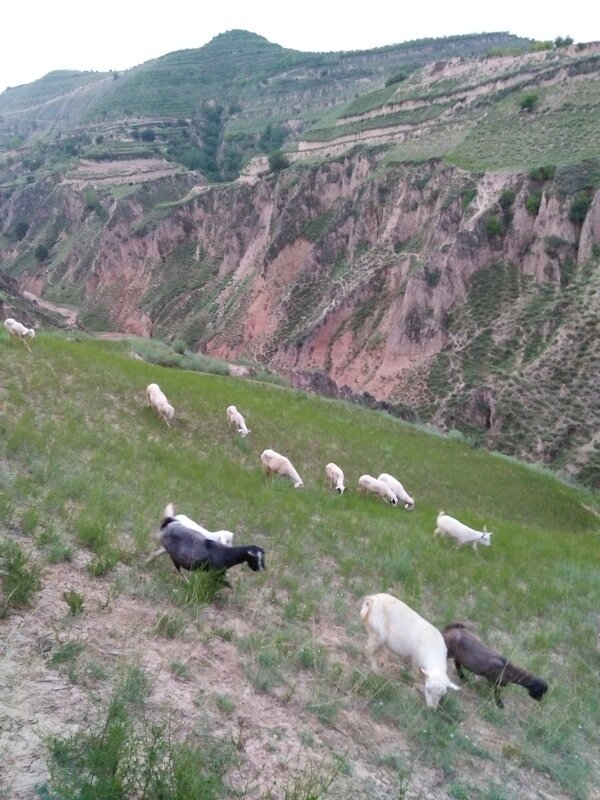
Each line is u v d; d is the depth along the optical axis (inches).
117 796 170.6
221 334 3693.4
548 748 287.3
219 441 786.8
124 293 4746.6
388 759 237.9
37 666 217.6
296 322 3316.9
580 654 421.4
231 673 258.7
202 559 314.8
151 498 445.4
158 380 901.8
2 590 253.3
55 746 180.9
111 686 220.5
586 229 2420.0
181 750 190.5
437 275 2630.4
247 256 4143.7
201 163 6840.6
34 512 335.9
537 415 2028.8
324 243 3454.7
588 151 2620.6
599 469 1814.7
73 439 536.4
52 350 855.7
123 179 6127.0
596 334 2133.4
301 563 422.6
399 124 3821.4
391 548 516.7
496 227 2598.4
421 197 3075.8
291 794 194.2
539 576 581.6
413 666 303.1
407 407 2322.8
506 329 2377.0
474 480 1071.6
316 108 7519.7
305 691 265.6
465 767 253.1
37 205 6515.8
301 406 1210.0
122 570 318.0
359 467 907.4
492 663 311.3
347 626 349.1
